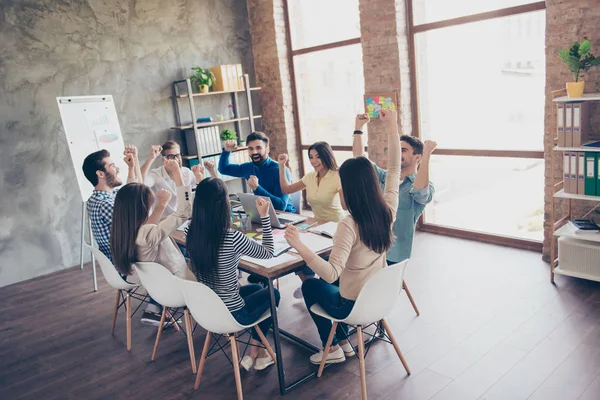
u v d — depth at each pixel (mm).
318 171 3660
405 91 5395
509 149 4797
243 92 6953
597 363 2811
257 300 2855
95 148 5441
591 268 3758
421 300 3814
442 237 5324
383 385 2811
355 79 6160
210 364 3252
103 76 5703
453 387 2725
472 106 4984
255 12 6824
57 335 3943
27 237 5375
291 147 7027
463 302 3713
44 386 3199
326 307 2738
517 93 4617
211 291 2475
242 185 6793
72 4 5414
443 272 4332
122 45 5812
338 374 2980
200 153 6219
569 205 4125
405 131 5469
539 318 3371
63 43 5398
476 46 4824
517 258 4496
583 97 3562
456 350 3084
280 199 4035
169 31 6172
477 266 4395
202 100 6523
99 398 2996
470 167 5148
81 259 5605
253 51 7023
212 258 2547
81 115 5348
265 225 2791
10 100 5137
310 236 3129
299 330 3576
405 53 5332
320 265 2324
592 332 3135
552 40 3990
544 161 4391
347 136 6465
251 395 2854
